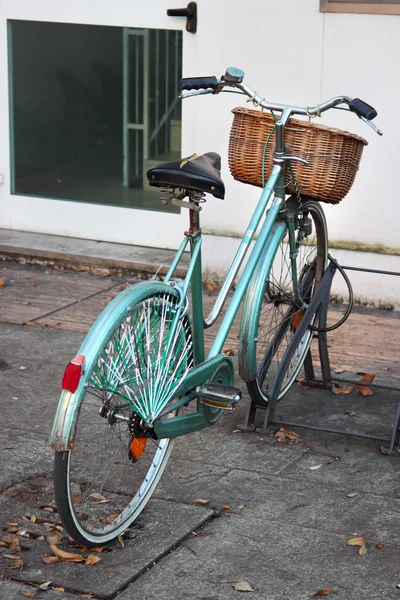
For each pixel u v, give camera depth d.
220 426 4.50
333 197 4.15
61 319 5.99
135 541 3.47
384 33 5.89
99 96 7.11
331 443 4.36
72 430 3.10
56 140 7.32
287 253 4.95
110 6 6.89
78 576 3.24
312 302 4.60
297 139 4.07
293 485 3.94
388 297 6.28
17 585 3.18
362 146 4.18
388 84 5.96
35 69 7.24
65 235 7.43
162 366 3.48
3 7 7.18
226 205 6.53
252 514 3.70
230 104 6.36
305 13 6.04
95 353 3.15
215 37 6.29
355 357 5.45
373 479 4.01
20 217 7.54
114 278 6.85
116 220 7.23
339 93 6.09
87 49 7.05
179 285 3.67
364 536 3.53
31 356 5.36
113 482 3.89
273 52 6.17
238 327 5.91
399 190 6.08
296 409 4.74
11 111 7.38
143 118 7.01
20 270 7.02
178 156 6.97
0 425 4.46
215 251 6.63
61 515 3.19
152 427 3.44
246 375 4.23
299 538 3.52
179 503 3.76
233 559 3.37
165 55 6.83
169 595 3.15
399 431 4.32
